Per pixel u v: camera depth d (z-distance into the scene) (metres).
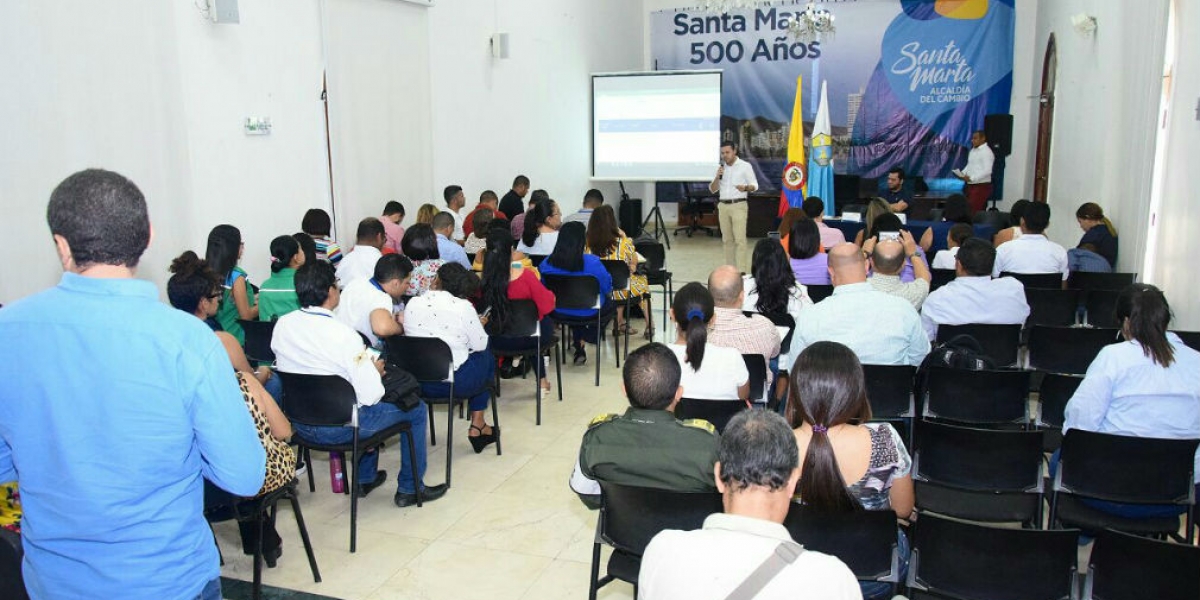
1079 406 2.64
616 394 5.10
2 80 3.53
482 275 4.45
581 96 10.52
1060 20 8.83
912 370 2.92
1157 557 1.82
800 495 1.96
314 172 5.61
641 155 10.71
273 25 5.15
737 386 2.84
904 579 2.09
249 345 3.83
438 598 2.81
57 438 1.32
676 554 1.19
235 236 4.16
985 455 2.55
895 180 9.20
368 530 3.32
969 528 1.91
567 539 3.23
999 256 5.32
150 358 1.32
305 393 3.05
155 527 1.37
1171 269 4.86
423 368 3.63
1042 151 9.83
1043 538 1.87
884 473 1.96
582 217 7.49
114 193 1.33
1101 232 5.74
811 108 12.06
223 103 4.79
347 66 5.84
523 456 4.10
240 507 2.65
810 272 4.73
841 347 1.96
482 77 7.82
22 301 1.36
